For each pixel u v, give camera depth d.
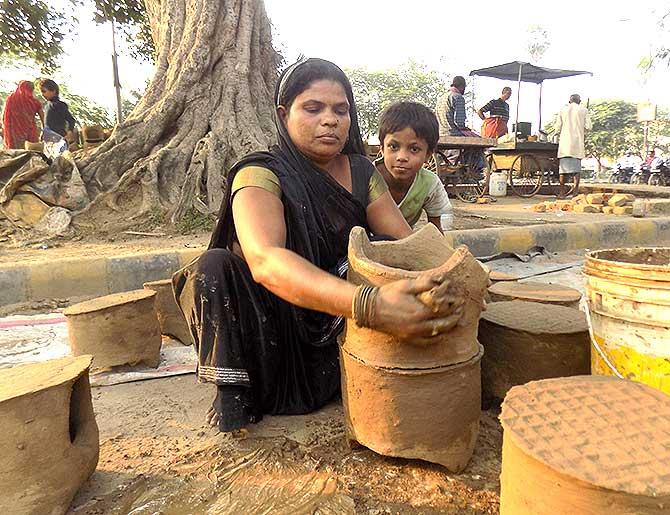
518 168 12.85
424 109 3.14
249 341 2.13
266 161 2.07
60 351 3.28
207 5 8.84
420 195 3.39
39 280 4.63
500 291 2.75
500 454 1.97
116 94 16.75
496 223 7.88
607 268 1.79
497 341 2.24
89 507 1.71
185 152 7.90
